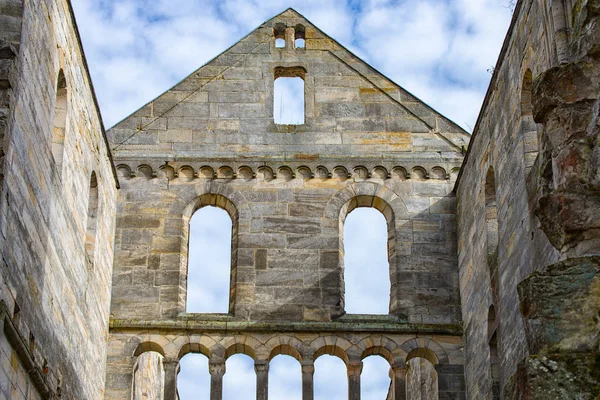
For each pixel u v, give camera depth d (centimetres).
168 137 3419
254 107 3481
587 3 1112
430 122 3462
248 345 3109
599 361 927
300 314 3172
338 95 3497
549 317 963
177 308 3159
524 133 2488
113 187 3231
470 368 3014
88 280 2789
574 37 1153
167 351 3088
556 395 914
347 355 3103
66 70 2480
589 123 1072
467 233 3131
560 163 1070
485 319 2836
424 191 3356
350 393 3064
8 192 1905
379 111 3472
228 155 3394
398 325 3141
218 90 3500
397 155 3400
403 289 3216
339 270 3244
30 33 2106
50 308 2294
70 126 2538
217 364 3078
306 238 3284
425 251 3275
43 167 2219
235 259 3262
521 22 2473
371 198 3353
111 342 3092
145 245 3256
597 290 962
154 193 3331
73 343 2572
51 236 2306
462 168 3231
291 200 3334
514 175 2553
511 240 2567
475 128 3031
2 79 1938
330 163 3381
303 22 3631
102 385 3002
